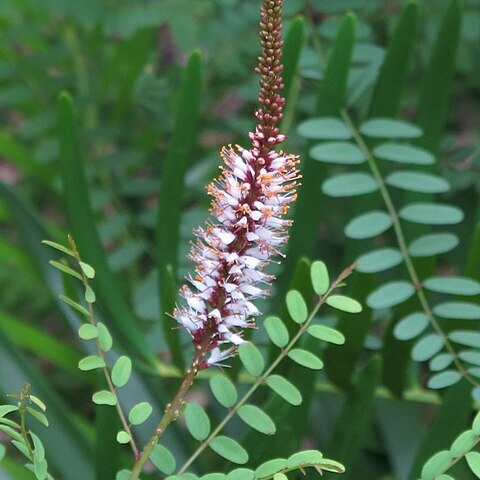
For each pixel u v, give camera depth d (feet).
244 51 1.33
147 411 0.75
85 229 1.12
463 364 1.03
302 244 1.15
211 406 1.12
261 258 0.71
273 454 0.91
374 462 1.15
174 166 1.12
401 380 1.09
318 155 1.07
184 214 1.24
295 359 0.78
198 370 0.73
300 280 0.98
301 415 0.98
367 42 1.27
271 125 0.68
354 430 0.99
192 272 1.18
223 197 0.69
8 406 0.72
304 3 1.24
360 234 1.03
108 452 0.97
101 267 1.13
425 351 0.96
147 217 1.33
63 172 1.11
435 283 0.99
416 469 1.01
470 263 1.02
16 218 1.18
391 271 1.24
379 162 1.13
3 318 1.22
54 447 1.06
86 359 0.75
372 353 1.23
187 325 0.73
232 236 0.69
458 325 1.04
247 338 1.04
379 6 1.31
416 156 1.07
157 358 1.13
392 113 1.13
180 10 1.32
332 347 1.03
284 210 0.70
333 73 1.12
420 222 1.05
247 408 0.78
